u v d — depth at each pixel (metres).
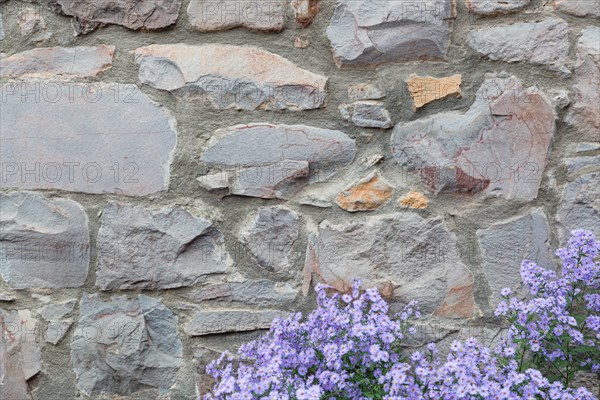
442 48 1.91
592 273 1.78
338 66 1.92
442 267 1.92
